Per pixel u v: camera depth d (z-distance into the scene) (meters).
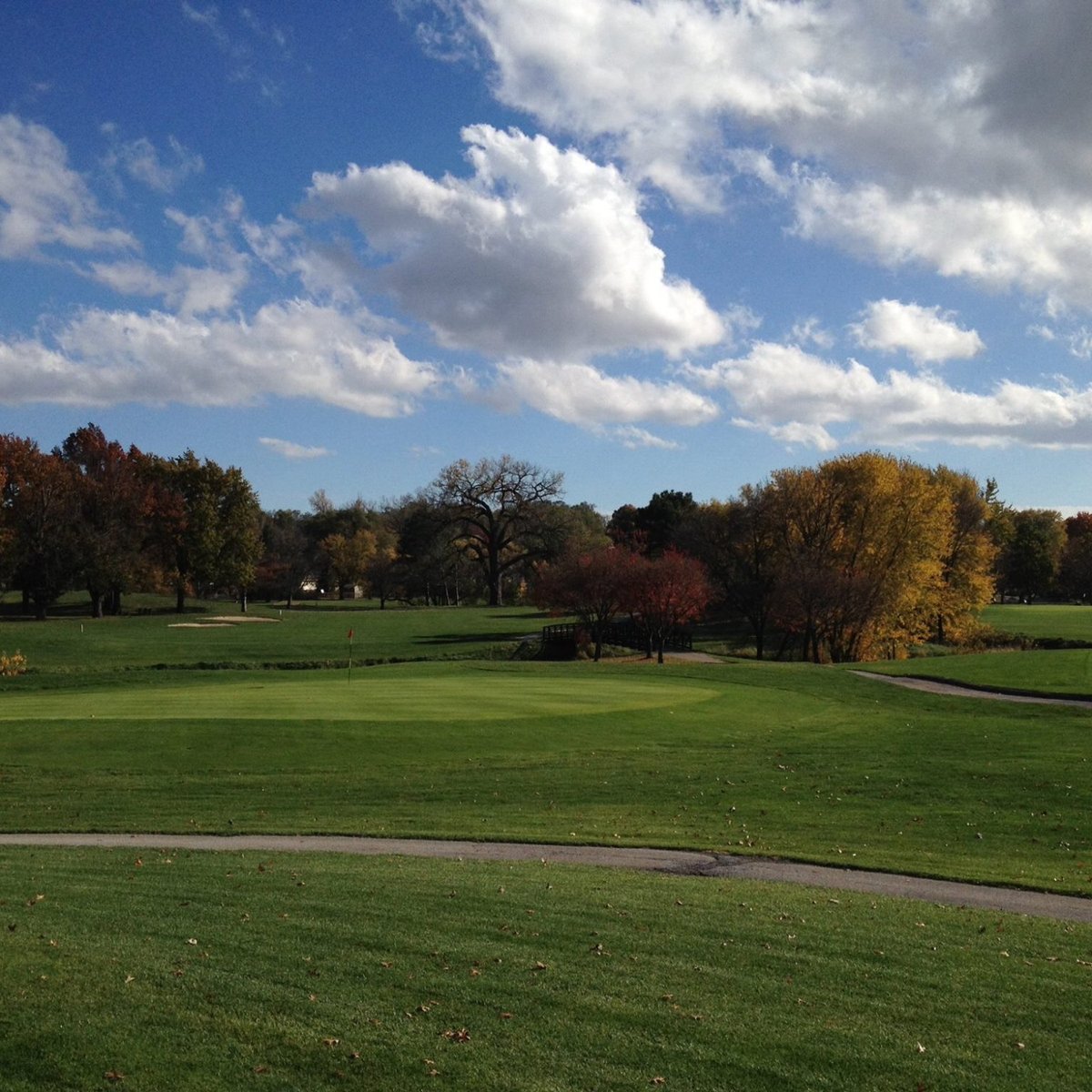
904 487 67.25
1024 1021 8.40
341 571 133.12
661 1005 8.48
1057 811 19.50
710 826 18.34
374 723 28.36
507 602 131.75
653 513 119.38
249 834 17.48
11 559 82.50
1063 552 130.50
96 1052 7.33
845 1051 7.65
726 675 45.88
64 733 26.38
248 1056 7.36
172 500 96.94
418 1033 7.79
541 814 19.31
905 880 14.70
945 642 78.81
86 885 12.84
